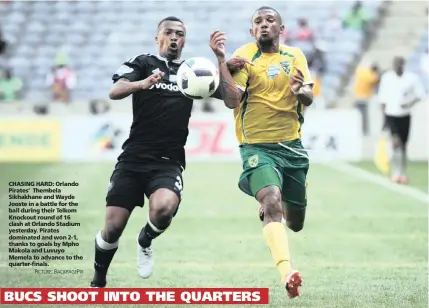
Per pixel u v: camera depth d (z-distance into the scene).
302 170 22.44
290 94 21.95
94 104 73.69
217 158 66.75
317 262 28.02
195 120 66.94
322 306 21.73
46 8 88.94
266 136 22.02
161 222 21.28
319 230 34.72
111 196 21.72
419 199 44.34
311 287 24.12
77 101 79.12
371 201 43.62
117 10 88.56
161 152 21.78
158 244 31.53
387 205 42.16
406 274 25.89
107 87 81.38
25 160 66.69
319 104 69.81
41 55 85.06
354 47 82.94
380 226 35.62
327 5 86.81
